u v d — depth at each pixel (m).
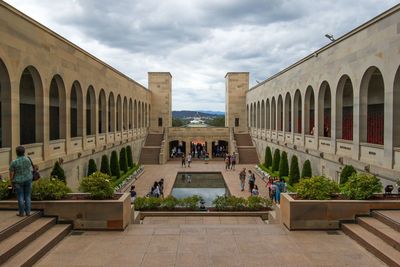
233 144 54.19
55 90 30.36
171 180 36.62
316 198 13.11
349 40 22.34
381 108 25.62
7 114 17.28
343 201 12.75
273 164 39.44
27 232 10.73
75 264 9.59
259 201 19.98
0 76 17.09
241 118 71.19
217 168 46.34
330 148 25.88
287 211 12.98
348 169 20.34
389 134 17.83
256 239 11.75
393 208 12.77
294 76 35.06
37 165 18.86
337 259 10.02
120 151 40.19
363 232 11.57
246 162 51.81
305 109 31.95
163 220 18.08
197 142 68.56
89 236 11.95
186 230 12.75
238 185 34.06
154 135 59.84
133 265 9.57
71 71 25.17
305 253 10.48
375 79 25.36
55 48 22.39
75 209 12.56
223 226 13.37
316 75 28.56
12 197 13.37
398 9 16.77
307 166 28.44
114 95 38.19
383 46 18.28
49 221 12.01
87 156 28.47
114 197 13.34
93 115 31.22
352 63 21.95
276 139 42.38
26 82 27.08
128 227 13.12
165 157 53.84
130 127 49.00
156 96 70.31
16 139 17.75
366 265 9.59
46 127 21.23
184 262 9.80
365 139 21.16
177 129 60.09
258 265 9.63
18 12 17.61
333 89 25.05
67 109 24.41
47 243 10.49
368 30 19.88
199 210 19.83
